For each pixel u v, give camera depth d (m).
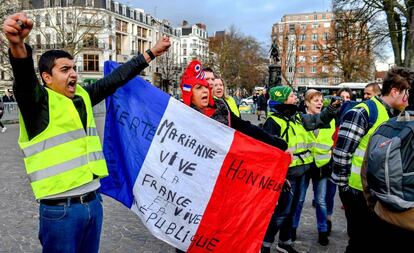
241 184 3.43
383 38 23.28
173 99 3.44
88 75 59.91
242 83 72.75
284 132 4.35
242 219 3.42
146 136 3.43
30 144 2.61
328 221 5.36
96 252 2.89
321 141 4.91
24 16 2.34
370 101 3.53
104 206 6.61
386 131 2.77
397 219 2.65
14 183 8.09
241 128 3.81
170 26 97.06
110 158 3.50
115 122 3.49
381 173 2.65
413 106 2.70
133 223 5.73
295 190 4.48
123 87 3.48
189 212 3.40
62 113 2.65
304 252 4.73
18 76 2.43
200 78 3.57
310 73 98.38
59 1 44.03
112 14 63.06
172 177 3.40
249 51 73.25
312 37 100.81
